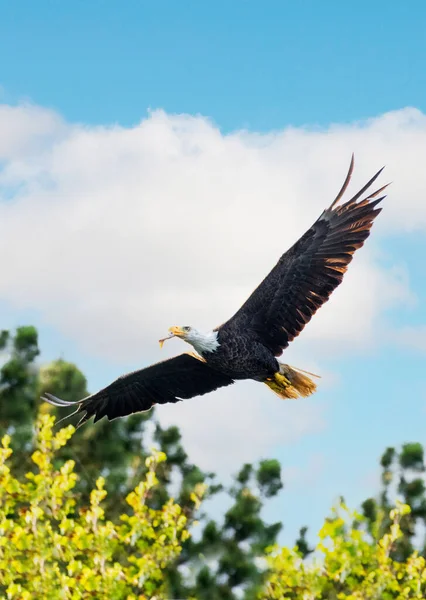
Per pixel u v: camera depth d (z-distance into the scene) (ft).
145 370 49.37
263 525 59.16
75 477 57.16
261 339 43.93
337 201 42.27
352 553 55.11
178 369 49.26
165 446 64.28
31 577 55.31
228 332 43.93
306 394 44.42
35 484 58.13
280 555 56.24
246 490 60.08
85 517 57.16
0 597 55.67
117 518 64.39
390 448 60.03
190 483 61.52
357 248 42.24
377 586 54.80
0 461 57.88
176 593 56.80
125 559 59.36
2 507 57.67
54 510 56.59
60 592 53.52
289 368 44.32
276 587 56.65
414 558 56.24
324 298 42.80
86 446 66.13
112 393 50.19
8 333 68.90
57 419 66.54
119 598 54.03
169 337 43.78
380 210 42.01
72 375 68.03
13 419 66.90
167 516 56.75
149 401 49.90
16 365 67.36
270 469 60.44
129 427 66.13
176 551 56.03
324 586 55.67
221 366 44.27
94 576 53.98
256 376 44.27
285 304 43.45
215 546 58.18
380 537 58.80
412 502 59.00
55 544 55.36
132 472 65.21
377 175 42.06
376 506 59.67
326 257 42.65
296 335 43.60
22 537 54.75
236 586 57.16
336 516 55.77
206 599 56.39
